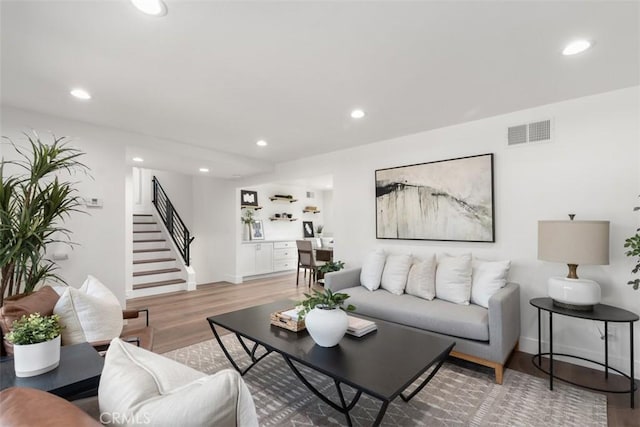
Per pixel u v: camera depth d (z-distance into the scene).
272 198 7.74
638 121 2.41
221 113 3.02
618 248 2.46
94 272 3.27
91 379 1.26
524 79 2.32
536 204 2.85
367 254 4.07
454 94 2.59
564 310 2.25
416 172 3.62
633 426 1.81
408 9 1.55
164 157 4.26
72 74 2.22
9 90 2.48
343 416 1.92
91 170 3.29
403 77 2.29
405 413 1.95
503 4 1.51
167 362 0.85
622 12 1.56
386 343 1.98
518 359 2.72
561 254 2.28
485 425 1.83
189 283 5.65
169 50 1.92
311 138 3.89
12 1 1.47
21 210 2.28
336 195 4.50
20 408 0.66
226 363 2.66
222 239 6.57
